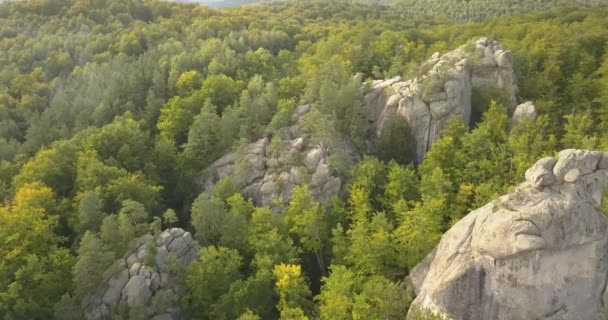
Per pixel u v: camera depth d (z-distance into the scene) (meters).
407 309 56.25
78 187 83.88
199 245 74.69
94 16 171.75
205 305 65.69
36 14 169.88
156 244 72.06
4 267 64.38
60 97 115.00
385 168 86.44
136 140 96.00
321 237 75.44
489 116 86.88
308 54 136.00
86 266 65.62
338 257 69.62
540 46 114.00
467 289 49.59
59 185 87.00
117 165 89.75
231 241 74.81
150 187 84.56
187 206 91.12
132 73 119.62
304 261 76.06
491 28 147.62
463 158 79.75
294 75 124.56
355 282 62.03
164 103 113.88
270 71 129.75
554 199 49.47
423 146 91.75
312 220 72.44
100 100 115.56
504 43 122.38
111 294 67.06
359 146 95.50
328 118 93.94
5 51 141.75
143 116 109.25
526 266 47.94
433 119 91.06
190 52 134.88
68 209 80.62
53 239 71.38
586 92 100.94
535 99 101.81
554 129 89.44
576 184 50.03
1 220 69.88
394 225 75.06
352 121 96.12
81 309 66.25
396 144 91.94
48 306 65.12
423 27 193.62
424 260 59.94
